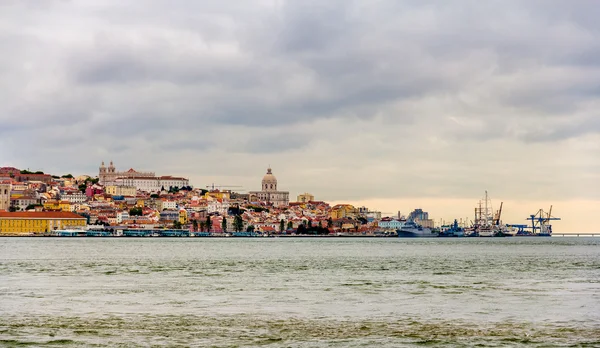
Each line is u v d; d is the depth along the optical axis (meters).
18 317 74.94
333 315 77.06
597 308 82.69
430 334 65.56
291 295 96.88
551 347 60.16
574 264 179.12
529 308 82.75
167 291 102.06
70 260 194.25
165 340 62.38
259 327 69.00
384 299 92.12
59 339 62.75
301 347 59.81
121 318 74.50
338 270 152.88
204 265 172.50
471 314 77.81
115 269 154.25
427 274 139.62
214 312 79.25
